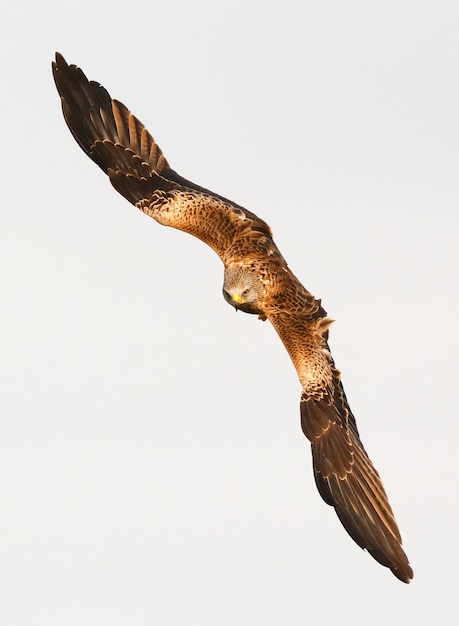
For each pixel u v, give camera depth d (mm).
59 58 18094
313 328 17000
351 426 16922
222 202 17625
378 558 16500
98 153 18031
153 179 17875
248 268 17188
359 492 16672
